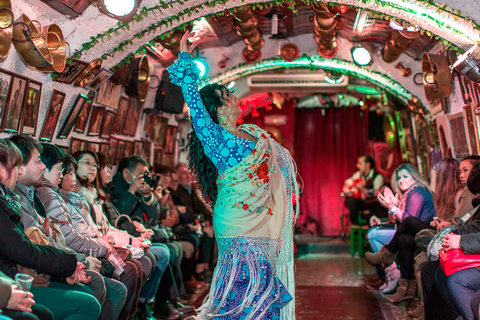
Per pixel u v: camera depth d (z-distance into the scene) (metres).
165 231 5.02
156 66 6.29
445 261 2.95
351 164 10.88
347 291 5.65
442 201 4.18
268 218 2.59
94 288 2.95
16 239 2.35
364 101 10.16
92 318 2.57
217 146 2.59
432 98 4.95
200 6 4.06
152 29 4.14
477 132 4.36
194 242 5.90
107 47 4.12
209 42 6.43
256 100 10.45
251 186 2.53
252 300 2.42
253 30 5.37
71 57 3.96
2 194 2.43
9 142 2.57
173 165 8.00
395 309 4.68
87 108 4.71
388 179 10.57
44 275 2.70
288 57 6.41
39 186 3.04
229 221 2.52
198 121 2.60
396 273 5.30
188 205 6.47
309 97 11.04
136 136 6.30
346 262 8.13
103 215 4.05
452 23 3.86
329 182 10.94
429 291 3.56
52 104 4.05
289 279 2.66
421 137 7.12
